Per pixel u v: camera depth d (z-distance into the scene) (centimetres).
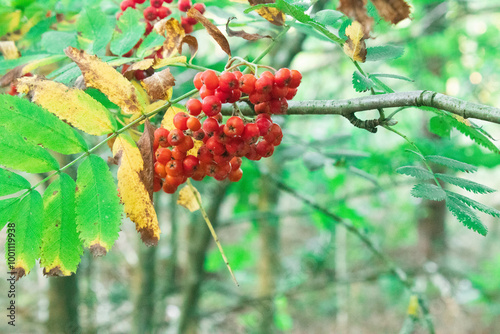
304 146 304
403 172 144
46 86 134
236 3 227
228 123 138
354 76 148
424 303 321
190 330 571
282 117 318
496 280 888
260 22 219
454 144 391
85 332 575
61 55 179
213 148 144
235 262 717
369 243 355
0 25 206
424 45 755
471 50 821
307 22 143
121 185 134
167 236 909
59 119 132
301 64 866
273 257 700
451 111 126
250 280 905
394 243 1320
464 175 805
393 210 1291
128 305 797
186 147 145
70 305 385
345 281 603
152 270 568
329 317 1061
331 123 764
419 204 1189
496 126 699
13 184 129
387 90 164
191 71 319
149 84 141
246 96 154
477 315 1025
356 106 146
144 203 133
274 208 657
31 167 131
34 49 222
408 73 794
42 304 701
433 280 725
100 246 130
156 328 660
